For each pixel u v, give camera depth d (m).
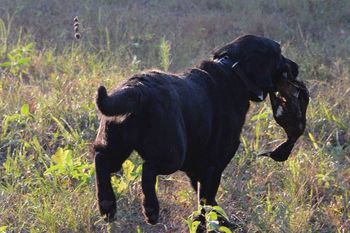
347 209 9.11
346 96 12.44
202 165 8.17
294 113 8.84
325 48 15.22
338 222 8.84
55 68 12.99
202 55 14.14
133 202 8.87
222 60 8.38
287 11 17.61
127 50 14.61
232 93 8.26
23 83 12.18
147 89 7.12
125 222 8.54
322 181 9.70
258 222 8.50
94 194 8.62
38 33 15.44
